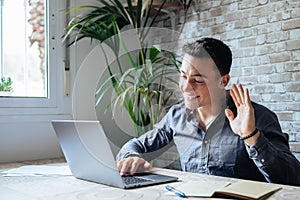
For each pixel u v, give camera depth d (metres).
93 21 2.56
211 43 1.33
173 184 1.11
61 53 2.63
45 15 2.58
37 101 2.48
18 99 2.38
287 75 2.30
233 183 1.10
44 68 2.58
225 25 2.63
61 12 2.64
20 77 2.47
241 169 1.49
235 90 1.31
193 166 1.49
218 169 1.50
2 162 2.28
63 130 1.15
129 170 1.23
